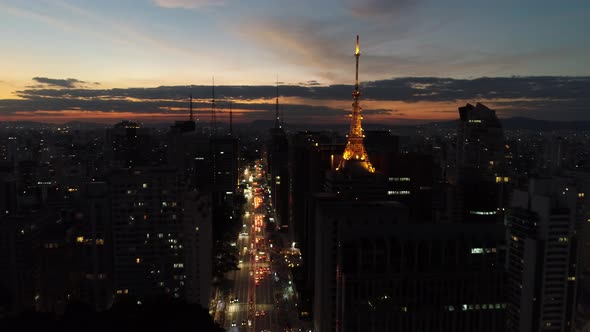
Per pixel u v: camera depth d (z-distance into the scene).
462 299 166.75
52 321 125.38
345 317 165.62
